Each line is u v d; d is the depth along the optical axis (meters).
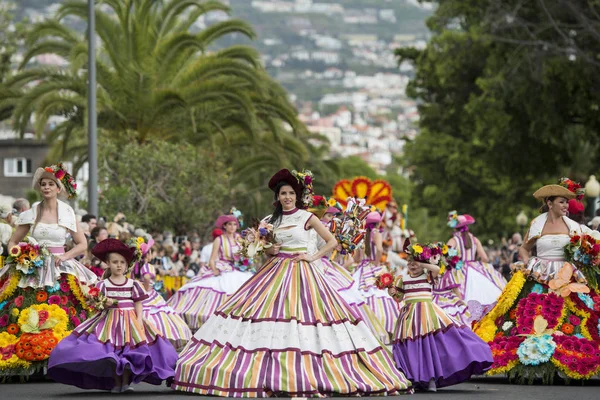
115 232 20.69
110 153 34.88
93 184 25.98
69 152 37.56
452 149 57.78
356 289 16.11
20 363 12.87
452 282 17.12
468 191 62.53
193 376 11.25
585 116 42.69
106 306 11.69
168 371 11.67
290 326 11.22
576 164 53.72
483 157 49.00
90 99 26.06
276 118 39.91
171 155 34.59
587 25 36.97
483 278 18.88
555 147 45.97
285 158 39.41
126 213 33.72
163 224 34.72
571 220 13.86
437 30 52.25
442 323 12.29
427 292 12.52
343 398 10.98
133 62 34.81
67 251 14.54
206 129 36.53
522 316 13.43
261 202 49.50
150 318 15.53
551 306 13.36
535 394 11.86
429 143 59.06
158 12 36.53
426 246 12.52
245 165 40.34
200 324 19.38
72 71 32.72
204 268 20.09
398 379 11.53
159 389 12.30
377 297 17.61
